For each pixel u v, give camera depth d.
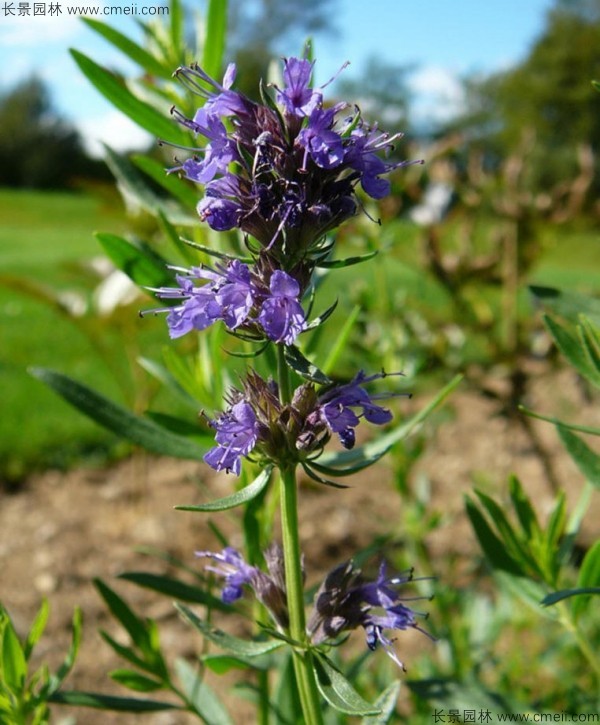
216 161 0.09
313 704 0.10
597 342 0.11
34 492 0.34
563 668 0.19
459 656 0.18
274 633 0.10
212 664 0.12
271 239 0.09
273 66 0.14
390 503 0.33
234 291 0.09
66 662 0.12
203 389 0.14
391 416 0.10
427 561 0.20
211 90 0.13
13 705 0.11
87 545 0.29
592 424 0.37
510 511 0.23
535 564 0.12
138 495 0.33
